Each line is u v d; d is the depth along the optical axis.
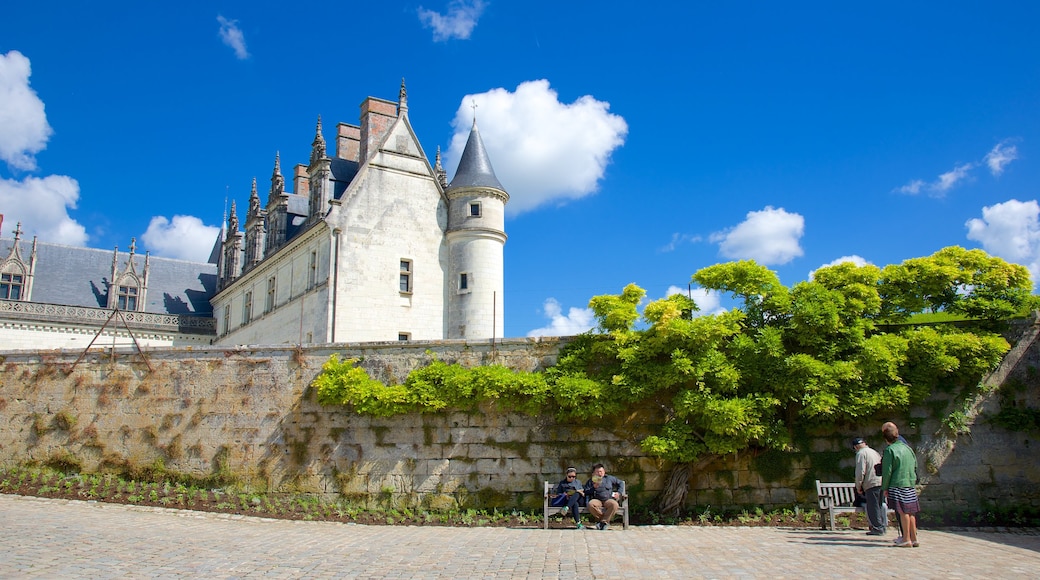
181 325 48.38
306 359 17.73
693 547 11.10
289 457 17.19
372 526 14.59
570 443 16.42
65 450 18.17
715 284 16.05
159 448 17.75
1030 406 15.20
